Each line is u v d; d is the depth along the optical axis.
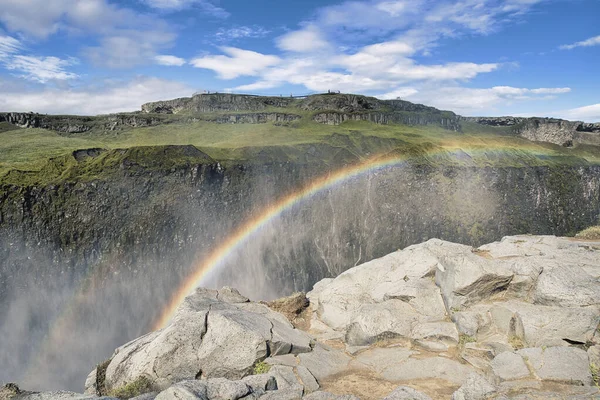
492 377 9.52
